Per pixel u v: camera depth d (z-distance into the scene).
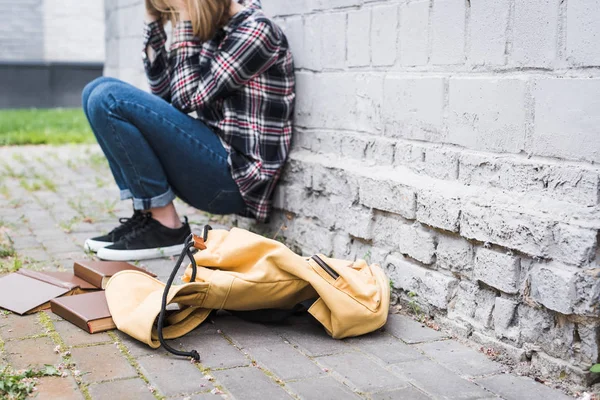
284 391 2.01
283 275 2.43
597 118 2.02
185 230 3.46
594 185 2.03
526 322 2.23
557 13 2.12
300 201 3.39
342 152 3.15
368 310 2.39
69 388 2.00
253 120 3.38
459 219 2.43
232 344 2.37
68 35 13.32
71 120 9.78
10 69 12.80
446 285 2.52
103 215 4.25
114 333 2.43
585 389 2.04
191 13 3.22
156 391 2.00
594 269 2.01
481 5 2.38
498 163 2.34
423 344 2.40
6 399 1.91
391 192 2.77
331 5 3.16
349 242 3.09
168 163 3.34
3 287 2.81
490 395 2.01
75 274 2.97
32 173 5.61
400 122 2.80
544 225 2.11
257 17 3.28
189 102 3.29
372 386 2.05
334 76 3.18
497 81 2.33
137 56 6.89
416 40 2.69
